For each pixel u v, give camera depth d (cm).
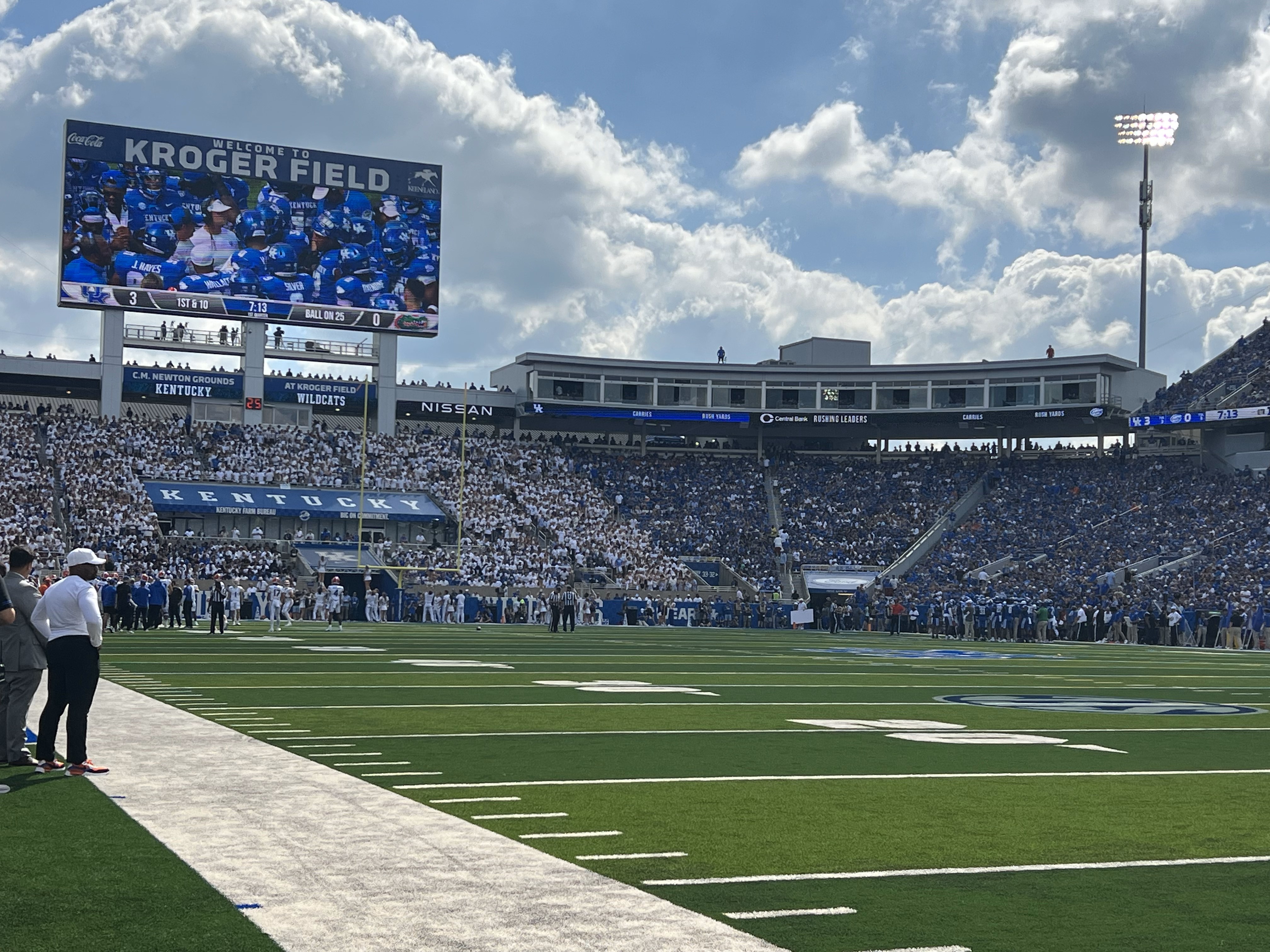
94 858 687
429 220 6006
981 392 6656
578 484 6419
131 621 3578
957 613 4828
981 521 6241
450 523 5828
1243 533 5391
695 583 5872
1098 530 5891
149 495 5306
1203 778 1062
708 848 743
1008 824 833
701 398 6825
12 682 997
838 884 659
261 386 5953
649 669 2377
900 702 1762
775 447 7250
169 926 559
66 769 963
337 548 5441
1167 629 4569
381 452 6062
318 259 5806
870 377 6781
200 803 848
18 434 5375
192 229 5597
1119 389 6544
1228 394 6066
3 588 958
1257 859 732
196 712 1417
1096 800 934
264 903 598
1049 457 6781
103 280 5466
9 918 571
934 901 627
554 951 525
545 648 3144
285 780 950
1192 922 592
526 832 777
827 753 1181
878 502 6556
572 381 6688
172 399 6178
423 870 667
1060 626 4959
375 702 1588
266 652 2658
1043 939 561
